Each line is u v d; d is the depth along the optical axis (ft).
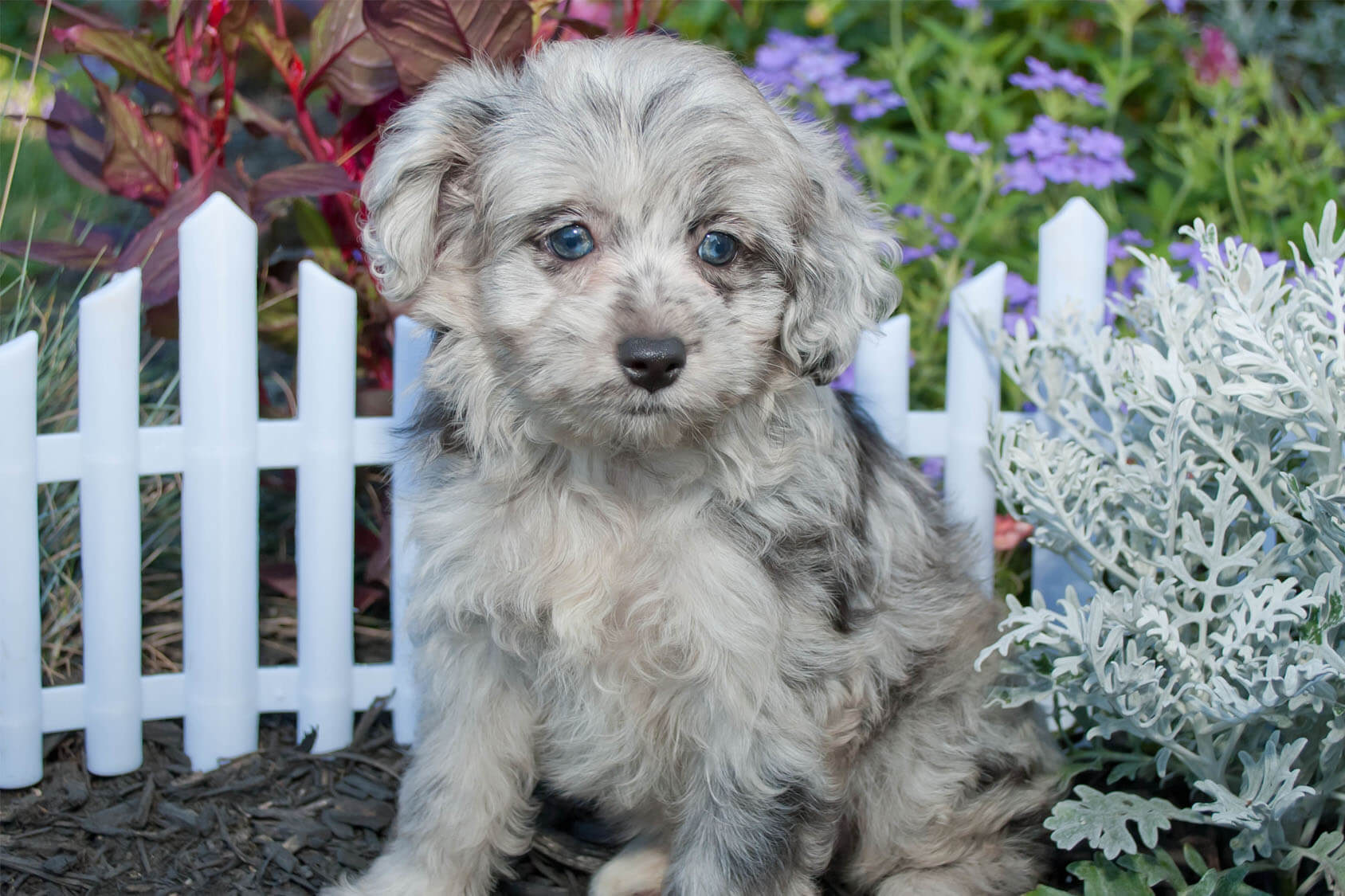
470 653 2.65
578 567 2.54
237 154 4.21
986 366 3.11
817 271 2.57
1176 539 2.82
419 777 2.70
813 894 2.62
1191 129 4.13
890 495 2.76
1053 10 4.71
